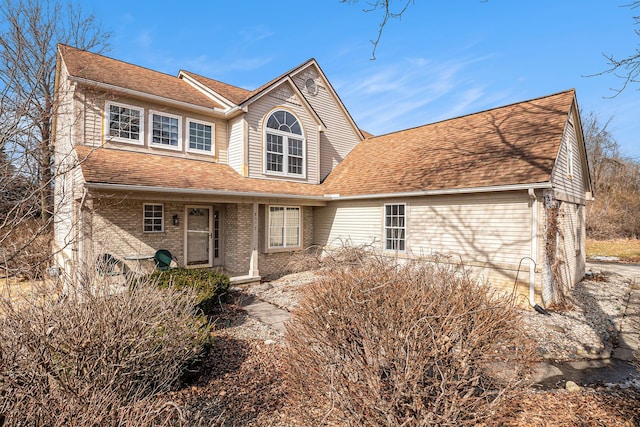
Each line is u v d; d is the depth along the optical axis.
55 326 3.10
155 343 3.92
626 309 8.76
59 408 2.43
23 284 4.68
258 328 7.02
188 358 4.40
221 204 12.95
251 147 12.85
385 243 12.04
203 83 14.06
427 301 3.15
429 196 10.65
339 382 2.72
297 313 3.77
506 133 10.93
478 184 9.18
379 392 2.61
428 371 2.89
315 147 15.19
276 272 13.41
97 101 10.32
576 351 6.04
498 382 2.96
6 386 2.48
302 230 14.34
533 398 4.44
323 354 3.06
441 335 2.79
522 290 8.50
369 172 13.93
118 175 8.69
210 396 4.34
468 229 9.66
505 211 8.91
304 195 12.66
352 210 13.28
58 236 13.33
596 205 27.06
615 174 28.97
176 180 9.82
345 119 17.58
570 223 10.93
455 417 2.46
